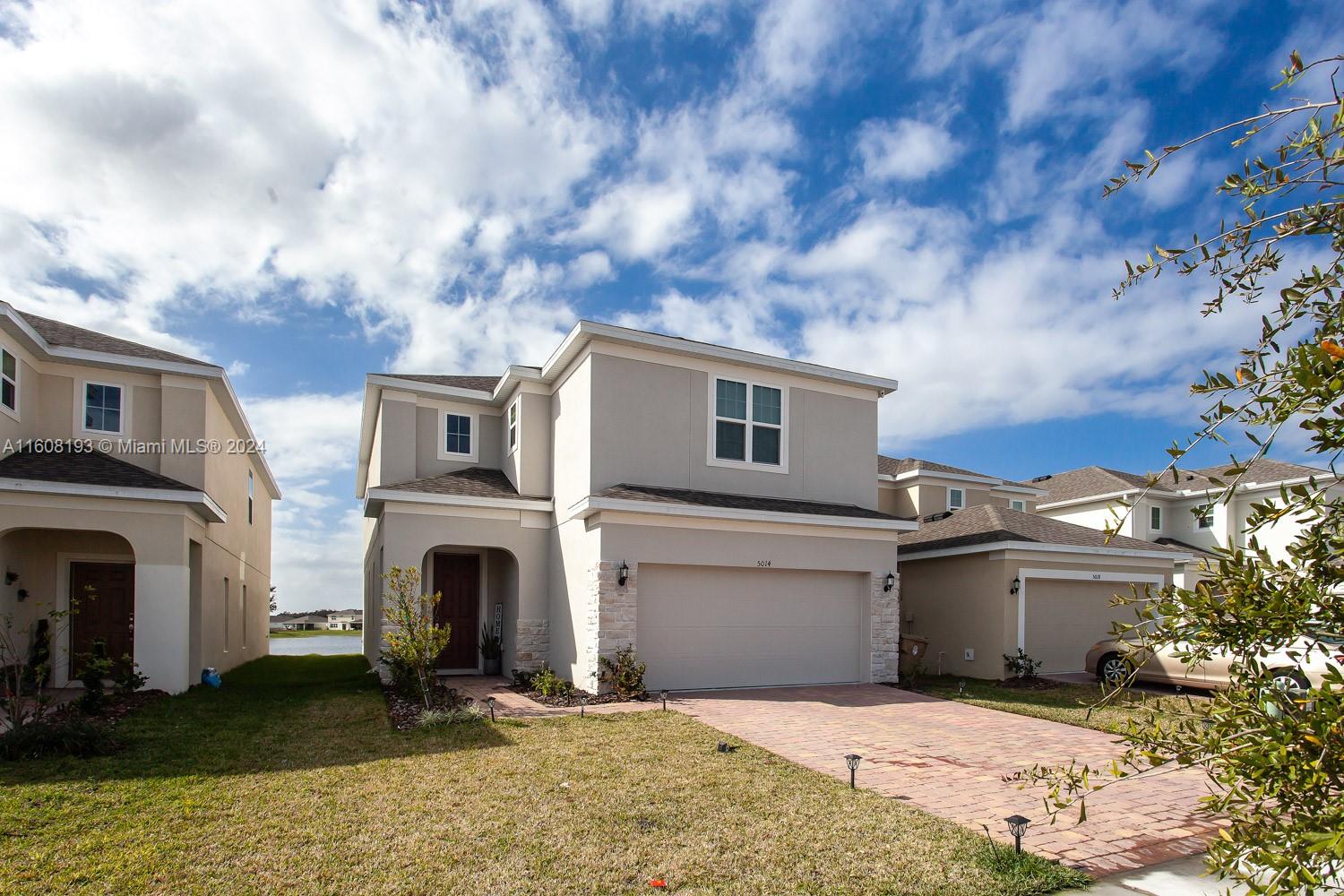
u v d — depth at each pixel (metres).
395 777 7.29
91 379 14.17
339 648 36.53
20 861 5.12
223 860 5.20
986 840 5.72
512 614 15.74
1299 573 2.49
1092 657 15.24
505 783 7.08
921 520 24.05
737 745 8.77
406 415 17.08
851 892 4.80
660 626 13.37
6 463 12.28
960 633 16.95
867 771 7.89
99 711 10.30
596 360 14.09
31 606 13.77
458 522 15.05
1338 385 2.18
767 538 14.16
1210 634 2.60
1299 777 2.22
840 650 14.84
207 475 15.11
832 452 16.42
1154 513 27.77
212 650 16.64
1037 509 30.27
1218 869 2.47
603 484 13.80
